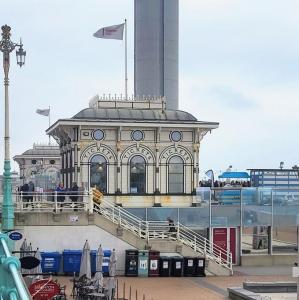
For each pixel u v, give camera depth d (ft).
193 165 116.26
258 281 85.46
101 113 113.70
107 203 103.71
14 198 101.35
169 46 358.02
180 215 109.50
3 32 73.97
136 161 114.52
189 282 87.25
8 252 20.11
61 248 92.27
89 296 64.75
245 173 155.94
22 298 14.96
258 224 112.27
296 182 129.49
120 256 93.61
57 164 228.63
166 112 117.91
